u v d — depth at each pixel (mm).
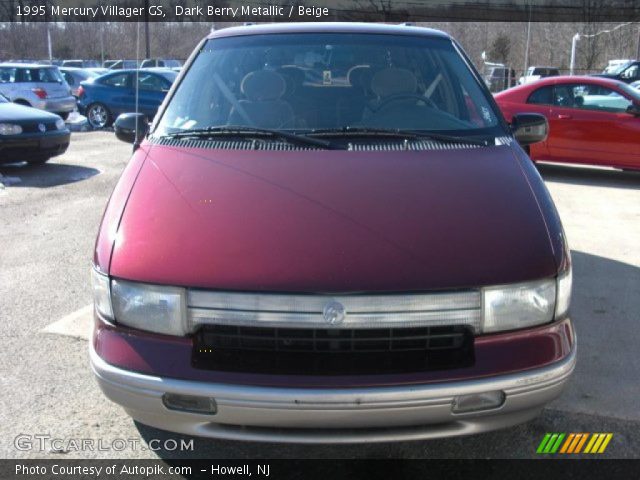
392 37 3688
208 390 2111
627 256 5297
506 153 2945
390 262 2201
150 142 3098
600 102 8688
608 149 8625
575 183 8617
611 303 4262
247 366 2141
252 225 2355
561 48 44531
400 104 3303
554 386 2223
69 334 3764
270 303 2146
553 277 2283
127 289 2260
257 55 3564
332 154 2850
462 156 2863
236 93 3359
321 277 2156
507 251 2277
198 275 2199
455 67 3572
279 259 2215
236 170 2705
